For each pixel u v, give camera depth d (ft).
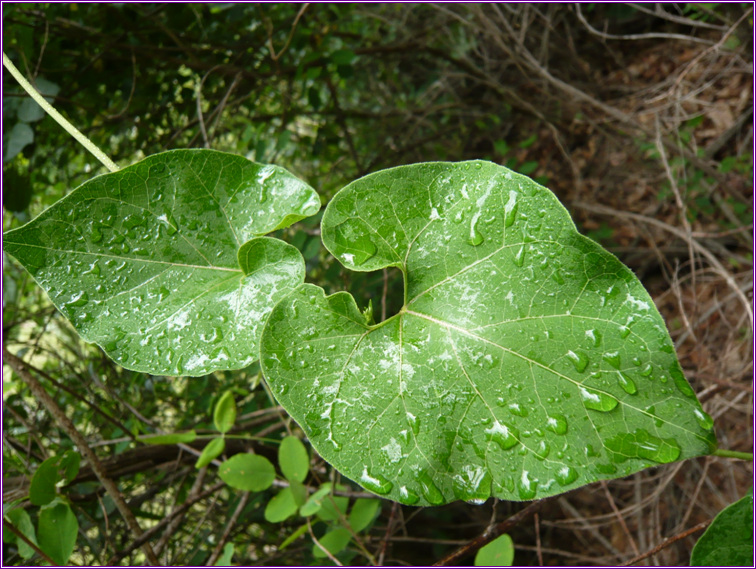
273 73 2.42
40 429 2.04
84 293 0.65
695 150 2.66
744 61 2.45
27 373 1.38
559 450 0.55
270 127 2.93
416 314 0.62
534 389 0.57
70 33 2.13
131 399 2.21
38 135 2.29
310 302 0.62
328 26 2.83
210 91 2.55
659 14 2.52
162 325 0.65
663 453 0.52
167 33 2.30
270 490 1.86
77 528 1.18
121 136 2.61
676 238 3.01
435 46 3.23
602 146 3.40
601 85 3.34
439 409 0.59
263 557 1.90
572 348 0.56
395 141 3.23
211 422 2.21
